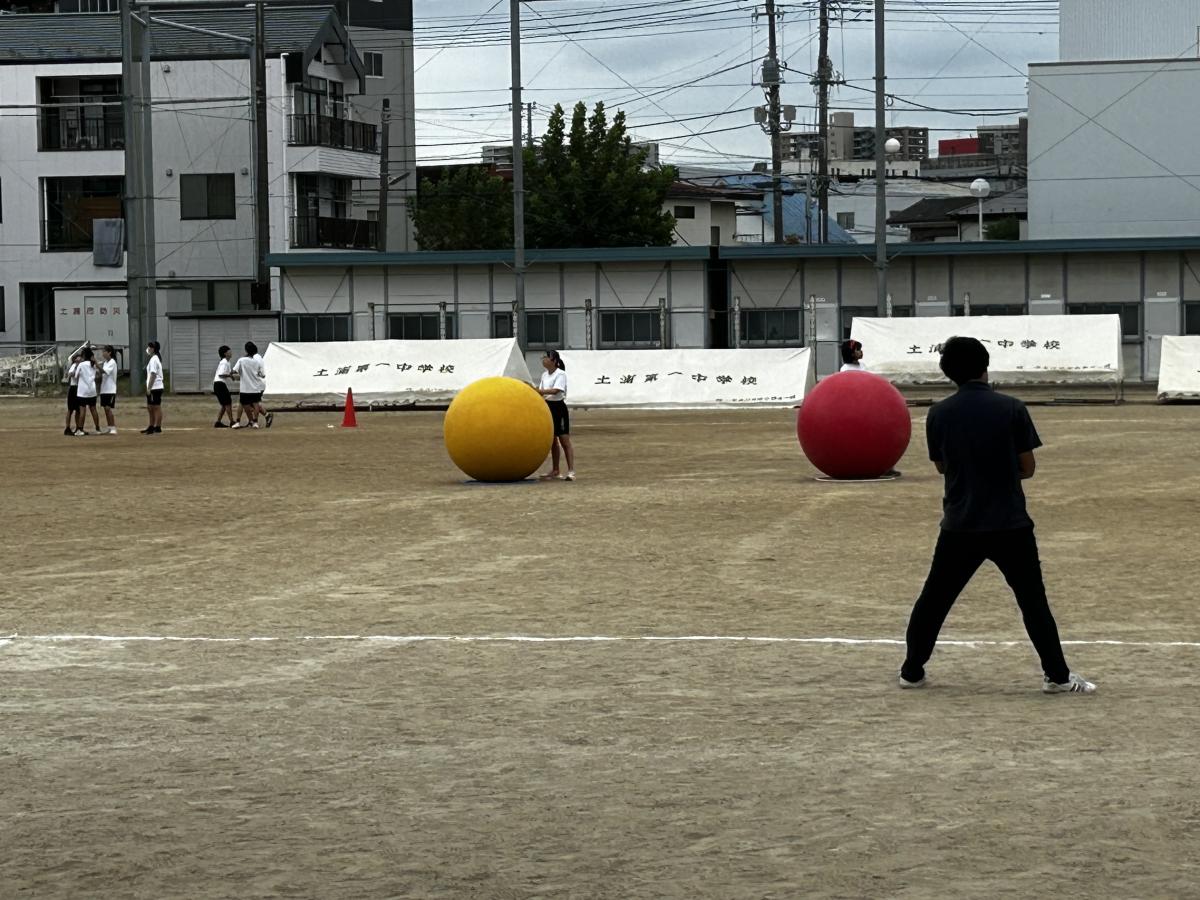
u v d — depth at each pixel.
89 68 67.44
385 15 90.94
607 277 58.34
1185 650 10.15
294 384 46.50
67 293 65.75
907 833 6.33
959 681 9.30
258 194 58.69
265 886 5.82
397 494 21.45
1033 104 66.75
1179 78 65.50
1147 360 55.97
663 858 6.06
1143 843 6.16
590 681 9.43
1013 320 47.44
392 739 8.07
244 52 66.31
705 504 19.61
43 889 5.83
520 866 6.00
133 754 7.82
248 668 9.92
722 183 105.31
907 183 123.06
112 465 26.92
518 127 51.69
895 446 22.62
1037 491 20.58
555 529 17.27
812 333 56.69
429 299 58.94
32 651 10.52
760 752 7.68
